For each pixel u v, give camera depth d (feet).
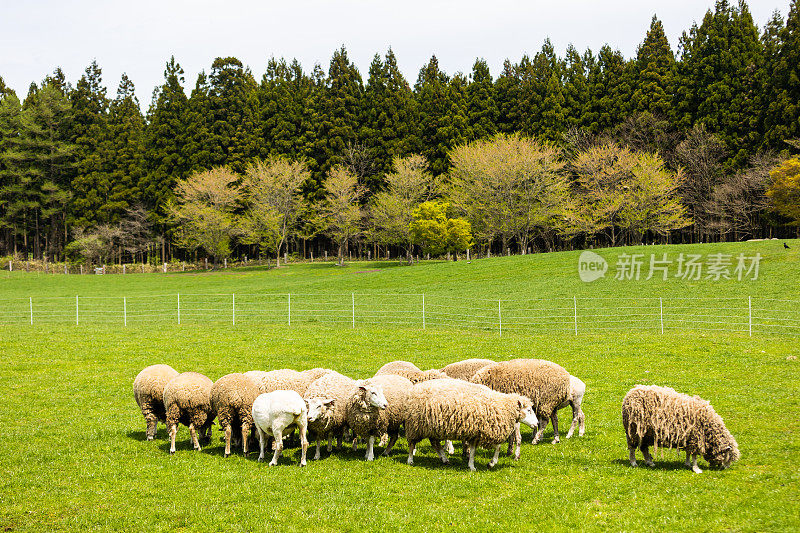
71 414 50.03
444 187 240.94
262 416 36.29
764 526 25.94
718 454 33.04
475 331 90.94
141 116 338.13
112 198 278.67
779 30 230.89
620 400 52.70
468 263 174.50
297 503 30.30
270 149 282.15
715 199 203.21
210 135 277.03
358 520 28.14
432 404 34.78
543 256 167.22
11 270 241.55
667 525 26.53
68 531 27.35
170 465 36.65
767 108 207.21
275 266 255.91
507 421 34.47
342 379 40.04
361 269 228.84
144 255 305.32
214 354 74.90
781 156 188.34
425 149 276.82
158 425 47.06
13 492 32.40
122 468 36.11
